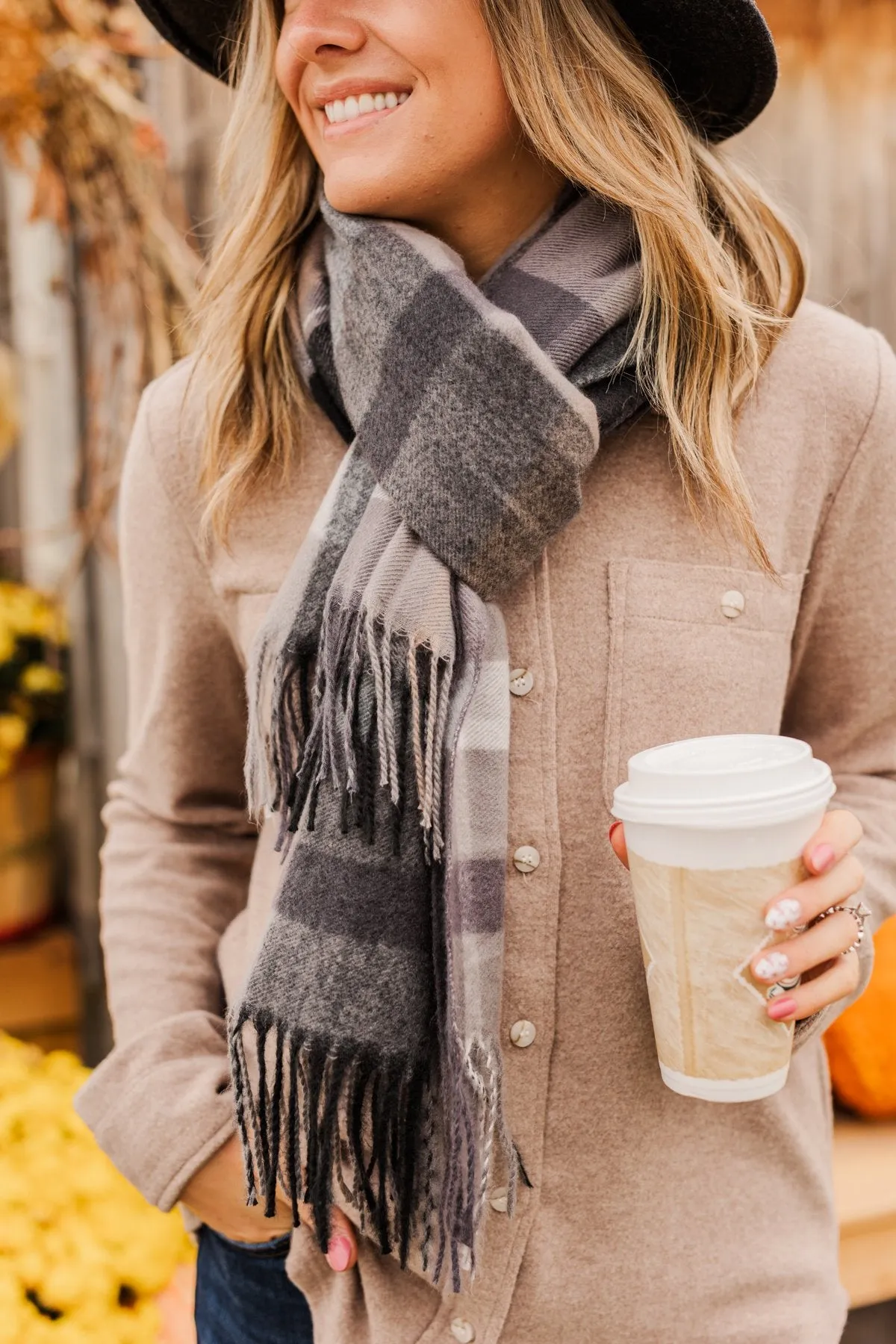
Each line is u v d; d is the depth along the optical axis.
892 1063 1.65
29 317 2.74
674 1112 0.89
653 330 0.89
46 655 2.57
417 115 0.86
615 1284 0.87
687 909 0.71
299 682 0.87
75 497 2.25
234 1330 1.01
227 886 1.14
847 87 2.27
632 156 0.89
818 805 0.70
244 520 0.98
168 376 1.08
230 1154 0.94
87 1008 2.52
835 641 0.99
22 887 2.59
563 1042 0.87
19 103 1.86
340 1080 0.81
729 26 0.92
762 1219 0.91
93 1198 1.55
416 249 0.88
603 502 0.90
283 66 0.90
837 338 0.94
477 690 0.83
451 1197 0.79
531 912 0.86
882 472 0.93
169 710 1.09
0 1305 1.40
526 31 0.85
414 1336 0.89
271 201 1.02
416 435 0.84
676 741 0.84
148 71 2.01
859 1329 1.89
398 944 0.82
